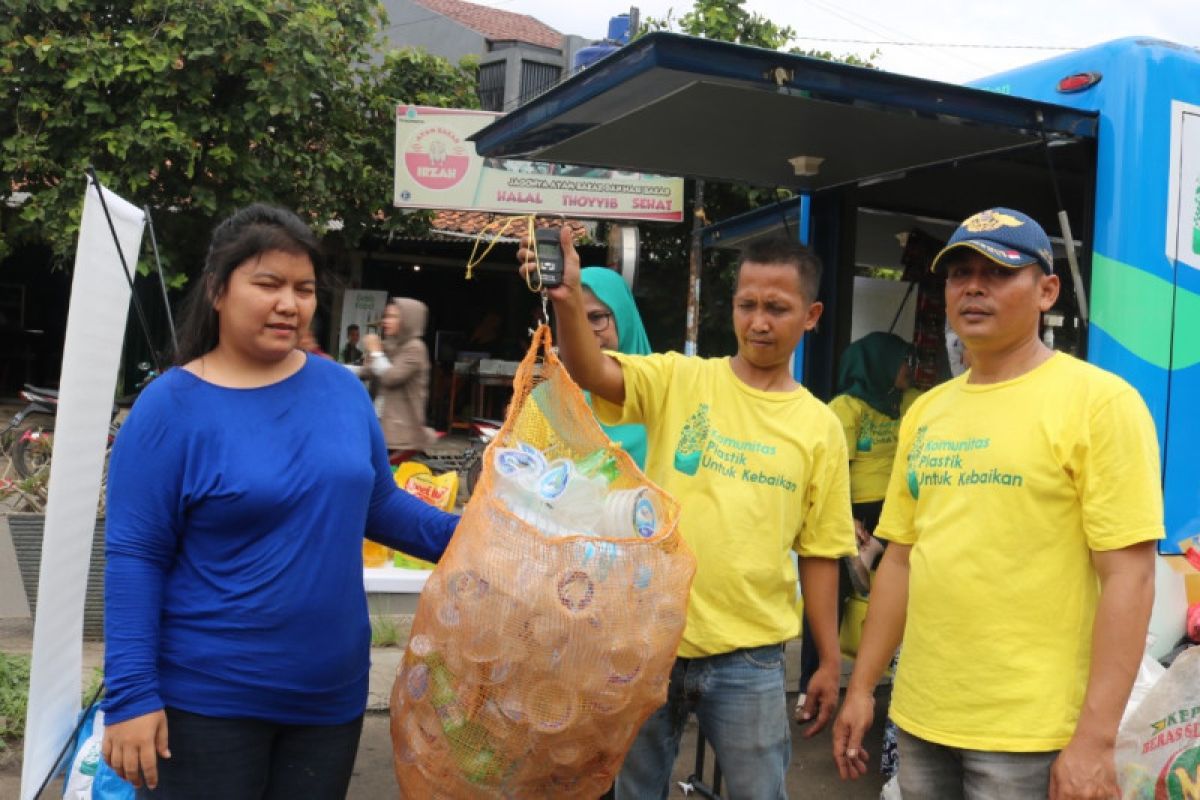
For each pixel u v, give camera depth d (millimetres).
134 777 1990
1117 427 2098
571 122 3898
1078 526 2168
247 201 10297
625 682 2027
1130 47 3678
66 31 9797
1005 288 2242
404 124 10516
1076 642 2168
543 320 2434
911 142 4074
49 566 2512
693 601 2580
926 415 2449
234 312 2080
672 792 3840
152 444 2035
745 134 4070
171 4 9680
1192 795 2645
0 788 3602
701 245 6582
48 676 2578
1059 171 4621
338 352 13539
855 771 2529
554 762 2037
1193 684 2688
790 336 2607
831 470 2707
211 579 2066
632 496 2258
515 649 1971
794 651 5121
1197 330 3713
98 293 2693
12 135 9859
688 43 3107
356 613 2201
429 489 5609
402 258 14562
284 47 9945
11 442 9656
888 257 5746
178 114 9844
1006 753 2170
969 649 2221
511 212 10562
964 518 2254
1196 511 3684
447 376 15250
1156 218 3615
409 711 2145
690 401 2689
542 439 2479
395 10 17484
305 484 2086
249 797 2100
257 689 2061
